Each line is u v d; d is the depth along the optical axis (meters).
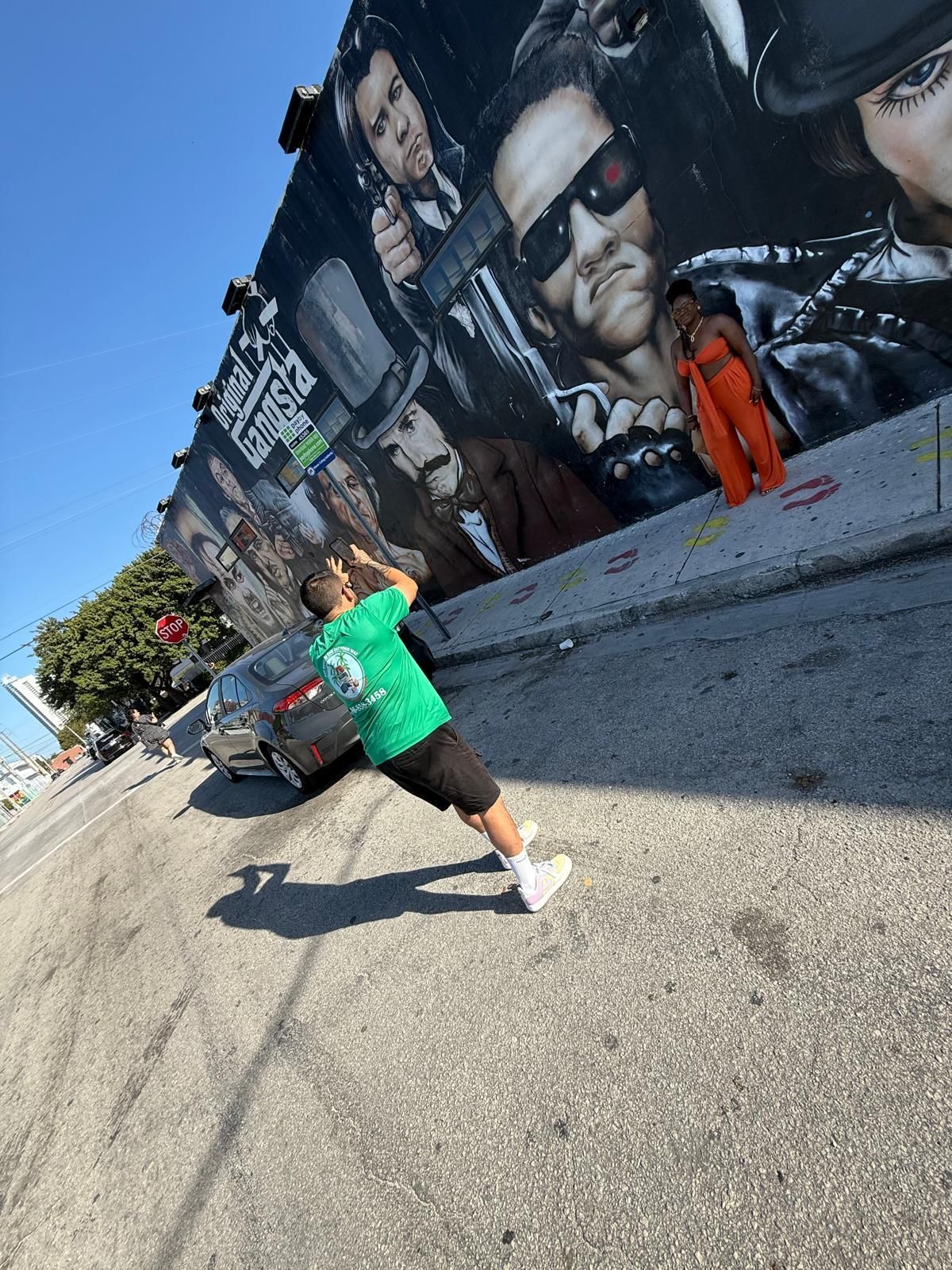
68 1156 3.27
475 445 7.61
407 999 2.86
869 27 3.66
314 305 8.09
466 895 3.29
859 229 4.25
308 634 6.48
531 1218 1.82
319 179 6.83
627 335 5.56
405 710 2.61
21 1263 2.79
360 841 4.54
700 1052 1.94
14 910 9.48
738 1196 1.59
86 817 14.73
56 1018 4.95
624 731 3.66
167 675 34.81
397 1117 2.36
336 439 9.46
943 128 3.70
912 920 1.93
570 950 2.56
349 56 5.85
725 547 4.71
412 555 9.99
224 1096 3.00
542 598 6.46
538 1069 2.20
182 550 18.92
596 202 5.17
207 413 11.79
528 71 4.97
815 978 1.94
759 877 2.34
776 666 3.38
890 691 2.76
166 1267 2.38
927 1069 1.60
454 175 5.85
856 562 3.72
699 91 4.33
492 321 6.45
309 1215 2.23
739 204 4.56
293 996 3.37
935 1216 1.37
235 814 7.31
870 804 2.34
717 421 4.76
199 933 4.80
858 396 4.80
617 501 6.65
